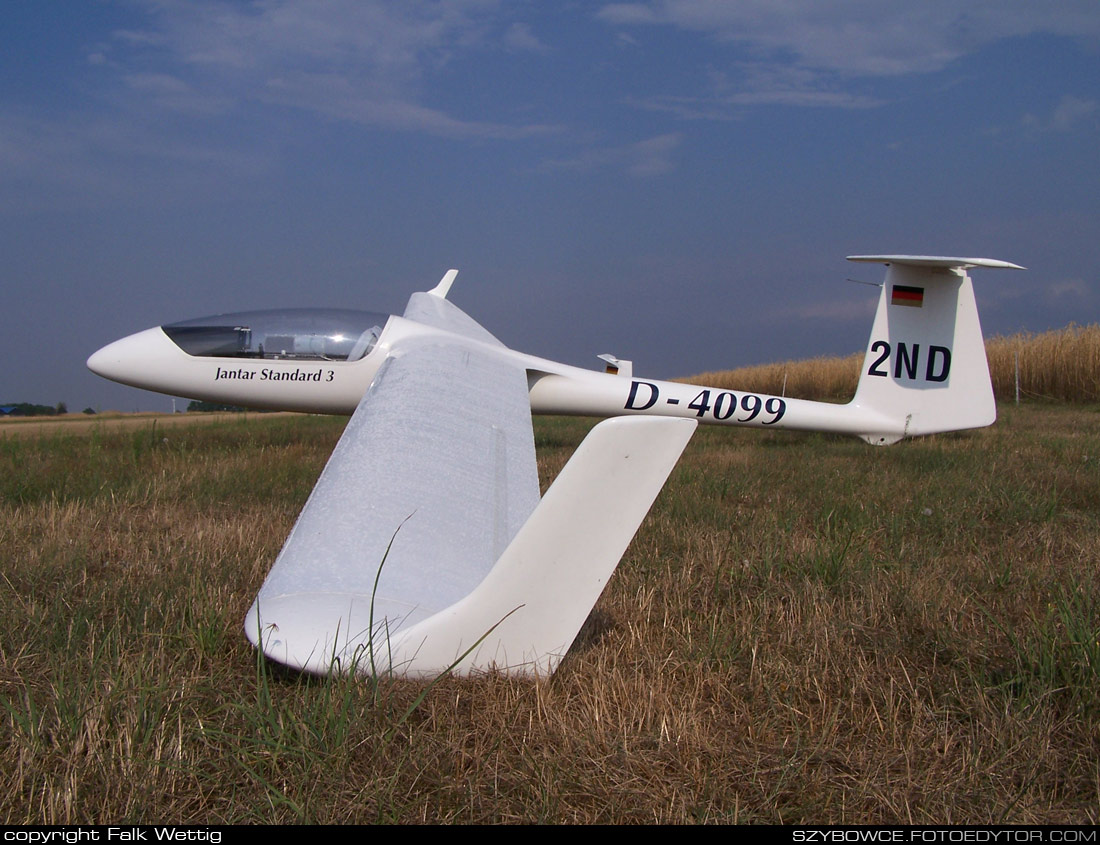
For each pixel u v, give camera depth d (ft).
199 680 8.11
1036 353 62.49
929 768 6.77
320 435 35.99
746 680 8.66
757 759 6.85
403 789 6.37
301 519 10.43
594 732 7.15
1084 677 8.04
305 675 8.02
